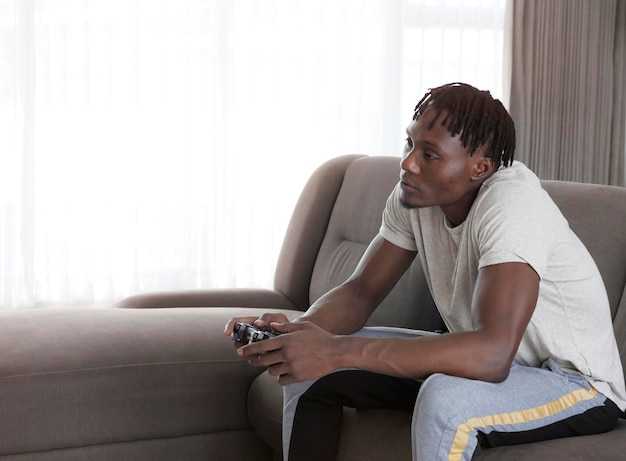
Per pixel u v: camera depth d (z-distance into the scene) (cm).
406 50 390
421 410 147
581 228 204
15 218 347
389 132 387
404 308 235
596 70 405
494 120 160
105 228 357
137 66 354
